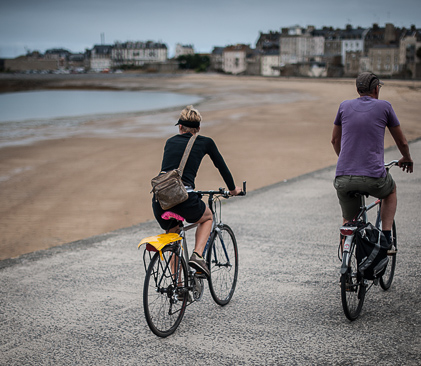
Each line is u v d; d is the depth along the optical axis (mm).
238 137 25531
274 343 3715
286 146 22219
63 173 17156
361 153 3955
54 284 5039
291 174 15969
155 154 20766
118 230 7168
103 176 16547
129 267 5516
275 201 8734
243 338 3814
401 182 9852
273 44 171250
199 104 58719
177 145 3926
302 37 153000
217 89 97125
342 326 3963
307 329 3932
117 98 82375
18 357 3607
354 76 129750
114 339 3850
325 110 42562
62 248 6301
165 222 3889
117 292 4801
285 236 6582
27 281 5141
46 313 4352
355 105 4070
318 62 136875
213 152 3979
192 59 198500
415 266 5293
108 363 3490
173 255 3848
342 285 3736
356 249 3891
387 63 121375
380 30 141750
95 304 4523
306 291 4738
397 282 4879
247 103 57094
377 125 3953
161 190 3639
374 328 3906
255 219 7500
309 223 7207
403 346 3600
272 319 4141
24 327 4090
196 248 3969
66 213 12195
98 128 32094
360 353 3518
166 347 3705
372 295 4578
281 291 4758
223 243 4434
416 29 123375
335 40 144875
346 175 3986
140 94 95875
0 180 16188
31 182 15844
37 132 30328
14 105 65375
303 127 29812
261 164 17875
